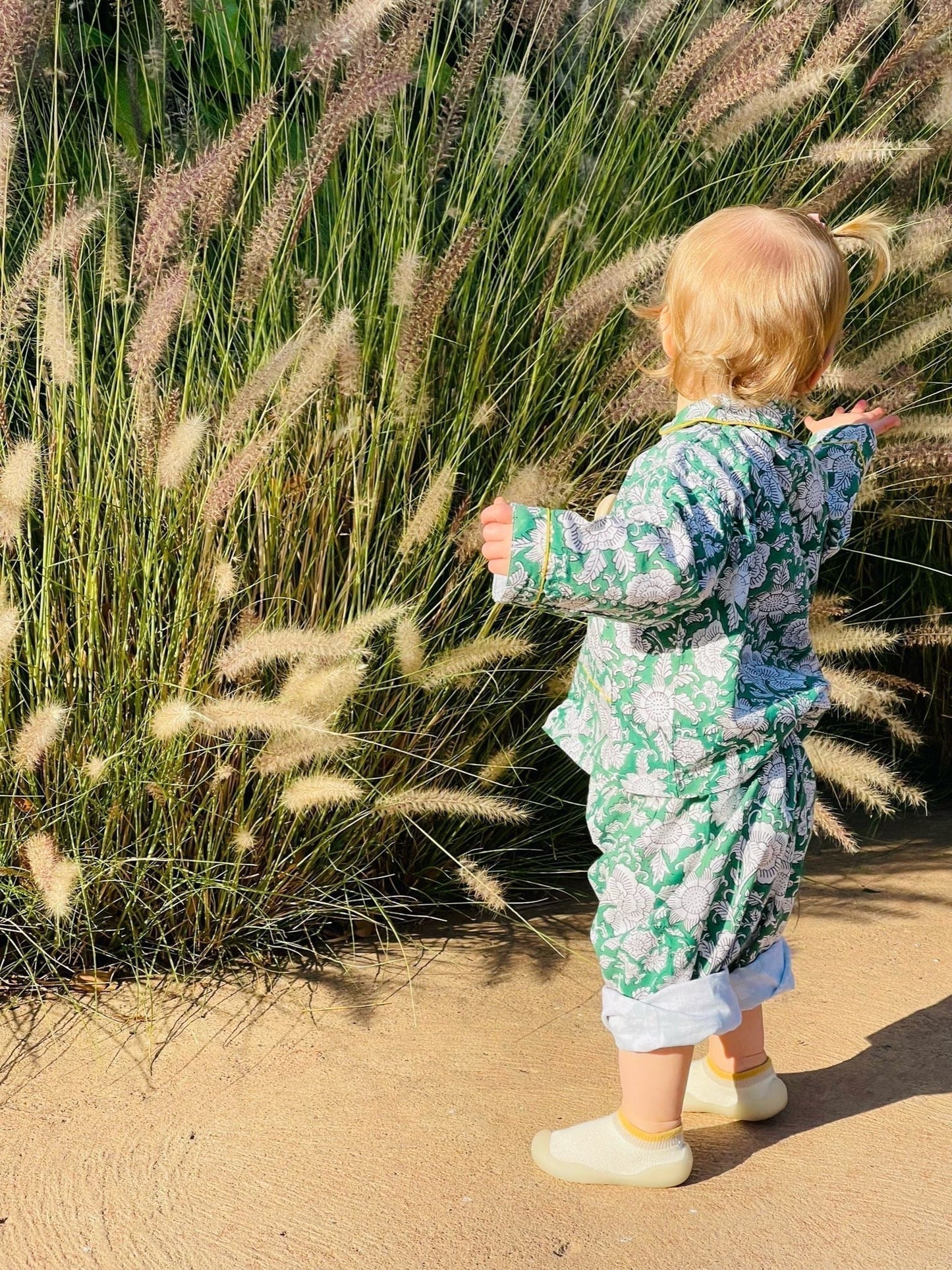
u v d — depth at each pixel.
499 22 2.92
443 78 3.27
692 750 1.85
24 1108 2.18
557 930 2.94
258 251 2.60
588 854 3.27
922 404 3.32
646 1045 1.88
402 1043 2.42
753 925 1.92
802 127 3.41
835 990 2.64
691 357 1.93
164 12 2.82
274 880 2.76
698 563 1.72
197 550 2.63
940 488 3.46
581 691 2.10
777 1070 2.34
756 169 3.16
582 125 3.07
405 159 2.88
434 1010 2.55
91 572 2.57
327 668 2.51
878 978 2.70
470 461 2.98
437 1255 1.81
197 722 2.51
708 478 1.81
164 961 2.72
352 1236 1.85
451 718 2.92
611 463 2.98
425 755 2.88
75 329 2.88
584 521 1.71
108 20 3.54
